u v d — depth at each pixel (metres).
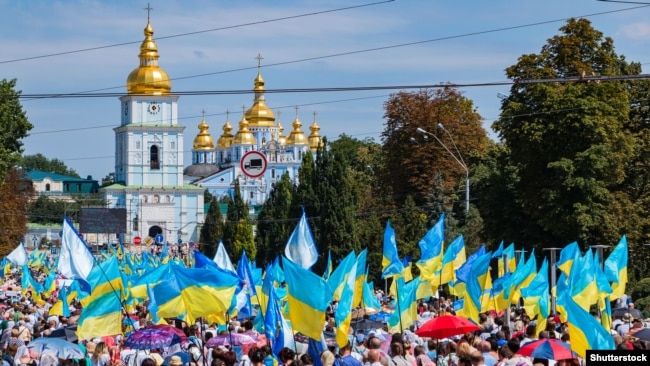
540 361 20.42
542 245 58.66
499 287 32.12
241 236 128.00
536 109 58.62
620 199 57.19
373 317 32.38
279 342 23.53
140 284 30.45
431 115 86.38
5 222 107.50
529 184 58.03
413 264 67.12
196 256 27.23
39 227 194.25
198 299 23.58
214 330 29.17
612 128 56.38
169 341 23.83
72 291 40.00
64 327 28.36
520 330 29.06
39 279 81.25
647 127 65.31
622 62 65.69
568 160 55.00
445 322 22.58
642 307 47.00
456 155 87.12
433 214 73.50
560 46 61.62
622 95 59.41
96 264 26.33
